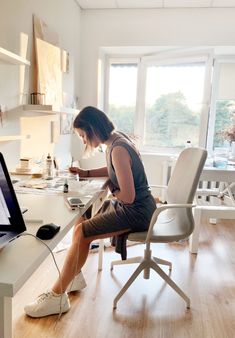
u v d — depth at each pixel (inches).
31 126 91.1
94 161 140.0
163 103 143.4
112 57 146.6
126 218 60.4
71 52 123.9
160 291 72.5
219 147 144.6
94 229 60.2
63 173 81.7
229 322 62.3
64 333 57.2
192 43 127.6
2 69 73.9
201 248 98.3
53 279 75.5
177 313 64.5
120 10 130.5
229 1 117.7
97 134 62.8
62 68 113.5
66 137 124.6
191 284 76.0
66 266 61.1
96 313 63.3
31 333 56.9
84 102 141.4
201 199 132.6
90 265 83.7
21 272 28.2
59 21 108.8
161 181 143.0
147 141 150.0
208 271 83.0
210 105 137.3
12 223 35.4
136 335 57.5
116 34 132.6
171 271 82.4
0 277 27.2
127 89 148.7
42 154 99.8
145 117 148.2
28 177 76.0
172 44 129.3
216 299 70.0
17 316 61.5
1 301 30.4
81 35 135.1
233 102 143.0
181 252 94.8
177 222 68.6
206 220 126.3
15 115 81.4
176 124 142.2
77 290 70.7
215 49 131.0
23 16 82.5
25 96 86.6
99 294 70.1
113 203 66.7
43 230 36.7
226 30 124.6
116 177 61.2
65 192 60.5
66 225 41.5
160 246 99.0
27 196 57.2
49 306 61.1
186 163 70.4
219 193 123.5
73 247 61.2
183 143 142.3
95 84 139.3
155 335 57.7
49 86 99.3
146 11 128.7
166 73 140.3
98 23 133.0
